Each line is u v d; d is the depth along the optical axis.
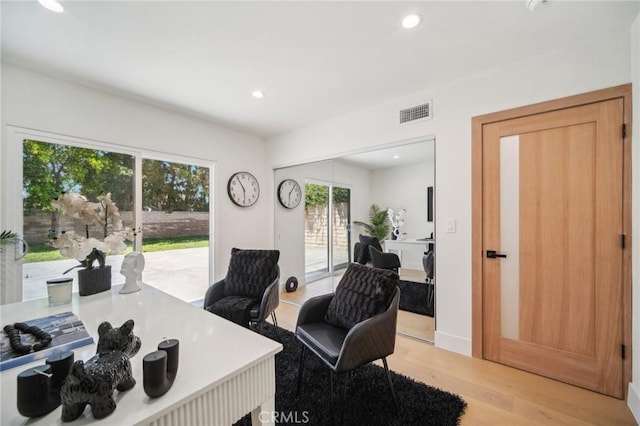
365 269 1.87
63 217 2.29
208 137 3.33
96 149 2.51
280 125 3.48
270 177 3.97
